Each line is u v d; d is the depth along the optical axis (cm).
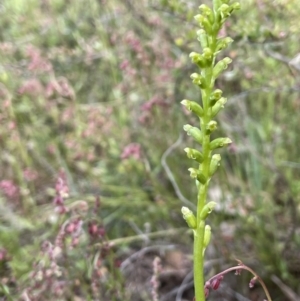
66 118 35
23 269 27
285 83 29
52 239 30
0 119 33
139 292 30
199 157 12
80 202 23
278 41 27
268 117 34
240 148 33
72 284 23
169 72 34
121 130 37
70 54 40
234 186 34
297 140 35
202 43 12
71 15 45
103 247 22
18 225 31
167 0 27
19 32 45
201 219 12
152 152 36
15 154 35
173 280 32
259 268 29
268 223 32
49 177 37
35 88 36
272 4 29
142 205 33
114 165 37
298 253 30
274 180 32
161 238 34
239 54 29
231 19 28
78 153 34
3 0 47
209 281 14
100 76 43
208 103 12
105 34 39
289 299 29
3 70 38
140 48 35
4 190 32
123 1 38
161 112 34
